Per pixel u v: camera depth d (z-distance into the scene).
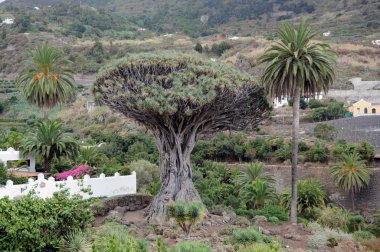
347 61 126.56
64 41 150.50
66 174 43.31
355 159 60.09
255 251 22.52
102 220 33.38
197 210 28.69
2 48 141.88
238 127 40.78
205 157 74.62
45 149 46.44
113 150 68.50
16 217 20.95
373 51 132.88
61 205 22.61
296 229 35.16
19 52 137.12
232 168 69.88
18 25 158.12
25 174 43.81
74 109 100.38
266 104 40.69
